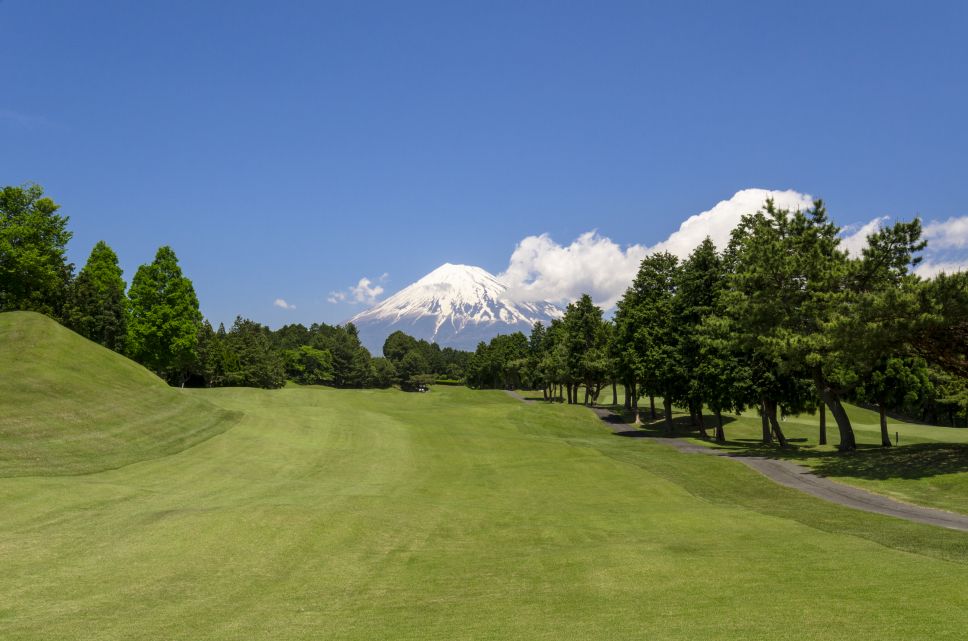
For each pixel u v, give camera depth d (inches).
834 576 474.0
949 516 792.3
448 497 970.7
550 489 1074.1
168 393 1491.1
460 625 397.7
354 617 425.7
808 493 995.9
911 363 1761.8
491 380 5782.5
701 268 1964.8
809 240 1523.1
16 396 1117.7
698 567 526.9
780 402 1764.3
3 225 2058.3
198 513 699.4
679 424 2529.5
